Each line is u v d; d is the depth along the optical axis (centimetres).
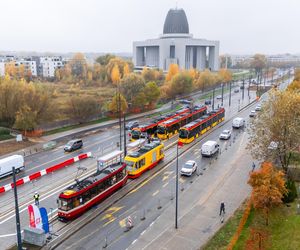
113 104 8756
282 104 4253
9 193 4288
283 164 4441
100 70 17075
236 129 7931
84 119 8519
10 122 7888
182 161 5528
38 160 5678
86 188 3691
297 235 3089
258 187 3344
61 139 7088
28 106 7256
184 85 12725
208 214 3666
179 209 3797
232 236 3189
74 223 3484
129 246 3075
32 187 4488
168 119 7556
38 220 3152
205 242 3116
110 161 4891
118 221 3544
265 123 4344
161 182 4625
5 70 17375
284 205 3722
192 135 6806
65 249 3041
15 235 3278
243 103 11938
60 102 10200
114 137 7238
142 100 9981
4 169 4834
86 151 6203
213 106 10600
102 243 3134
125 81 10231
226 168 5150
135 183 4575
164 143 6644
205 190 4325
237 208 3788
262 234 3173
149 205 3916
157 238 3200
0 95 7725
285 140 4194
